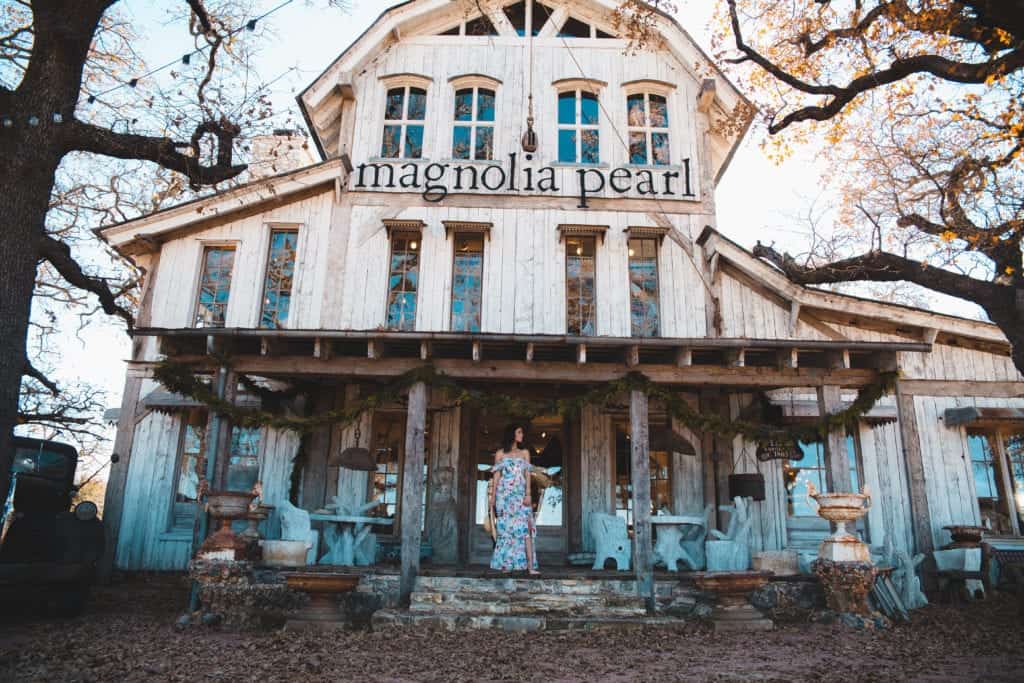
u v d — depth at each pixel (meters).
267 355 9.92
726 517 12.22
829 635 7.50
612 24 14.78
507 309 12.95
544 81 14.36
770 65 10.36
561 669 5.80
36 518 8.41
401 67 14.43
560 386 12.77
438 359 9.82
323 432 12.51
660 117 14.45
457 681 5.36
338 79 13.98
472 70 14.38
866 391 9.71
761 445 10.61
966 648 6.77
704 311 13.03
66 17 8.77
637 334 13.12
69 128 8.90
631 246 13.58
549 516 12.81
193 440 12.77
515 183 13.65
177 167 10.09
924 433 12.65
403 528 8.98
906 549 12.19
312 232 13.28
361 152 13.90
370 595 8.91
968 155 10.37
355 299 12.95
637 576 8.77
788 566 9.84
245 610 7.96
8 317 8.02
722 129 13.63
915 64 8.99
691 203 13.70
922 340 12.44
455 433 12.63
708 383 10.03
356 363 9.87
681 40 14.30
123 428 12.56
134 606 9.44
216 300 13.10
